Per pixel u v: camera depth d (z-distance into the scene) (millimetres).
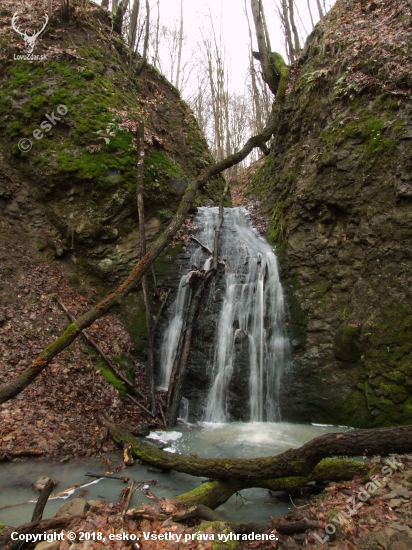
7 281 7715
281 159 10938
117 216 8844
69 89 9320
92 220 8727
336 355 7188
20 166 9000
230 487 4191
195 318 8211
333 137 8141
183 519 3613
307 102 9898
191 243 9586
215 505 4047
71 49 10078
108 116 9242
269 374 7730
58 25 10391
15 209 8711
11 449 5121
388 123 7277
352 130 7789
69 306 7984
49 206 8898
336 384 7109
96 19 11695
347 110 8219
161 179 9641
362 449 3518
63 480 4668
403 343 6395
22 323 7160
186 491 4469
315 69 10078
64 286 8430
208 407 7582
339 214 7922
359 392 6879
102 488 4504
